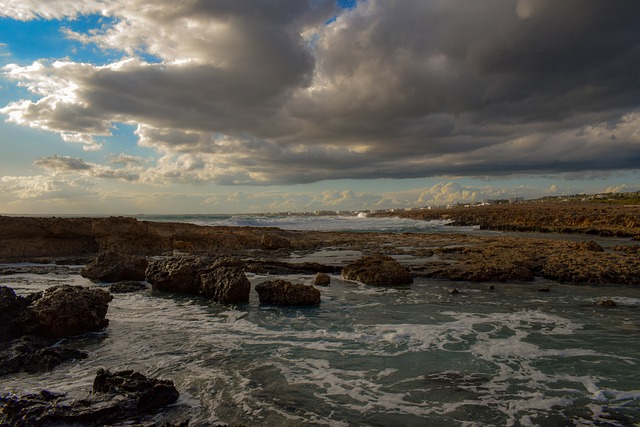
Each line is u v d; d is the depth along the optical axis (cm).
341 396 792
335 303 1570
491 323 1284
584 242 2948
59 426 661
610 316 1363
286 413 725
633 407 751
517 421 702
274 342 1112
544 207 9356
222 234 3647
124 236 3195
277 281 1620
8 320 1141
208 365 948
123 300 1655
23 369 923
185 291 1794
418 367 937
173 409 735
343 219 9619
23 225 2988
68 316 1162
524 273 2047
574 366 941
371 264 2122
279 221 7962
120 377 785
